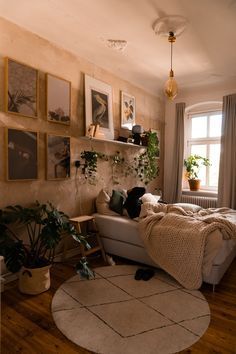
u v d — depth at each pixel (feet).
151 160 15.83
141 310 6.88
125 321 6.39
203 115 17.16
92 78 11.85
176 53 11.48
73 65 10.93
